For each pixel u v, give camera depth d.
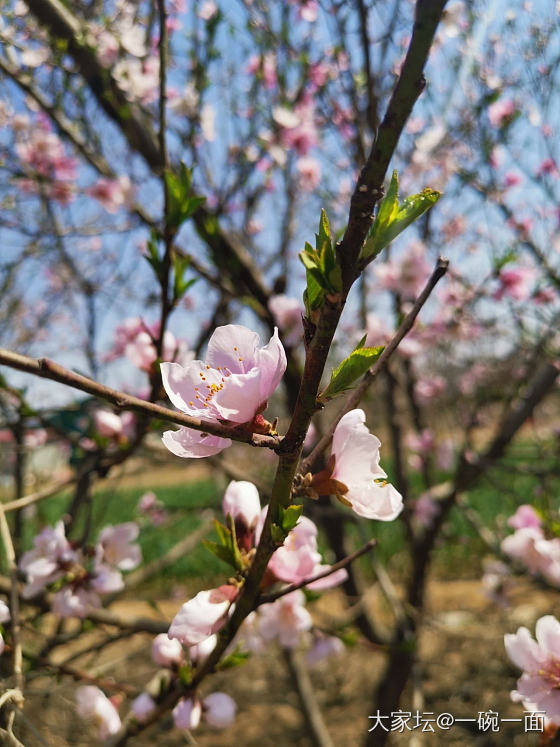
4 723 1.26
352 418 0.91
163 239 1.44
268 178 3.36
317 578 0.95
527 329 3.37
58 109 2.73
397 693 3.29
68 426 2.50
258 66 3.34
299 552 0.99
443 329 3.63
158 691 1.34
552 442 3.93
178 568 9.09
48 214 3.37
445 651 5.15
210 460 2.61
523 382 3.40
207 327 2.42
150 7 2.69
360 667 5.40
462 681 4.66
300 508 0.80
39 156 3.34
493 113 3.48
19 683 1.22
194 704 1.24
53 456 4.20
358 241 0.65
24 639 2.36
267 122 3.34
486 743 3.90
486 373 4.60
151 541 9.46
